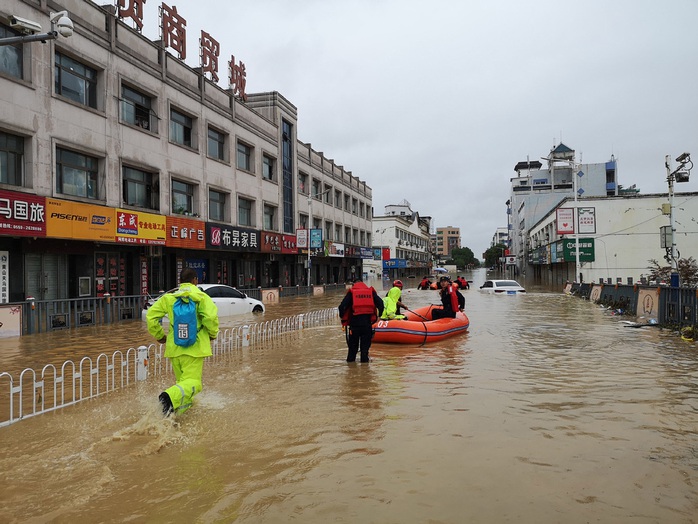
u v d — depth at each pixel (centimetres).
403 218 8694
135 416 550
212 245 2500
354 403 586
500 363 839
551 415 529
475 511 320
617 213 3919
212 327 562
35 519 320
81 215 1692
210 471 392
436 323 1132
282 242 3409
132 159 1983
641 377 718
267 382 705
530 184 8056
